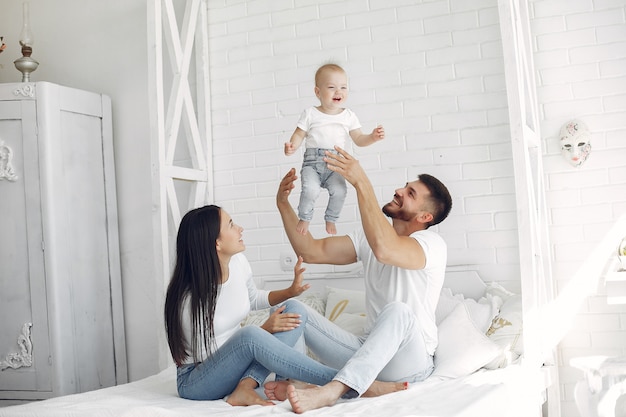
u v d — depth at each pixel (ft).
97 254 15.17
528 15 13.30
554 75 13.35
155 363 15.53
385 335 9.25
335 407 8.57
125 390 10.46
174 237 14.37
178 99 14.43
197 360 9.55
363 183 9.77
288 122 15.06
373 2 14.33
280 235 15.02
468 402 8.56
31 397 14.17
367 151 14.29
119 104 15.98
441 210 11.10
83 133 15.07
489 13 13.52
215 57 15.67
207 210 9.82
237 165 15.44
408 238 10.20
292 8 15.02
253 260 15.20
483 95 13.57
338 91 11.32
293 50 15.01
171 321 9.66
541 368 11.80
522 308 11.11
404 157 14.06
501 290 12.90
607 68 13.03
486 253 13.47
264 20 15.26
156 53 13.76
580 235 13.16
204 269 9.58
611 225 12.98
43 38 16.60
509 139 13.37
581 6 13.19
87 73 16.24
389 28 14.20
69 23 16.39
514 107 11.01
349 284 14.23
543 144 13.41
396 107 14.14
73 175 14.71
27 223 14.21
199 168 15.19
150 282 15.61
